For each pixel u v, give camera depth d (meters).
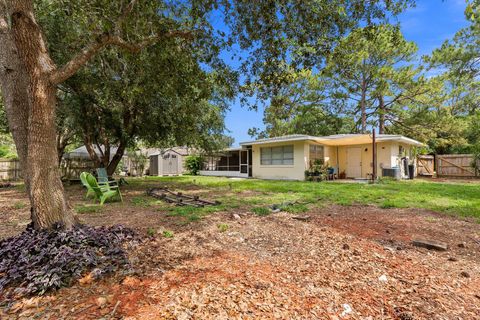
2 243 2.87
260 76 5.48
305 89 20.73
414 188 9.11
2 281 2.19
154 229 4.05
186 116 9.06
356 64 15.77
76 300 2.07
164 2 4.92
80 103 8.07
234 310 1.96
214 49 5.05
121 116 9.20
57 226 3.05
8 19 3.19
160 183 12.50
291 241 3.52
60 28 6.15
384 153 13.70
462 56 14.84
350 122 22.12
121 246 3.17
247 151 17.45
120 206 6.20
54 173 3.20
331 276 2.52
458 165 15.40
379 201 6.53
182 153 23.97
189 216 4.98
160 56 5.27
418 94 16.73
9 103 3.29
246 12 4.54
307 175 13.31
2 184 11.04
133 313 1.91
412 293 2.20
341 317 1.90
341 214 5.12
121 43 3.76
